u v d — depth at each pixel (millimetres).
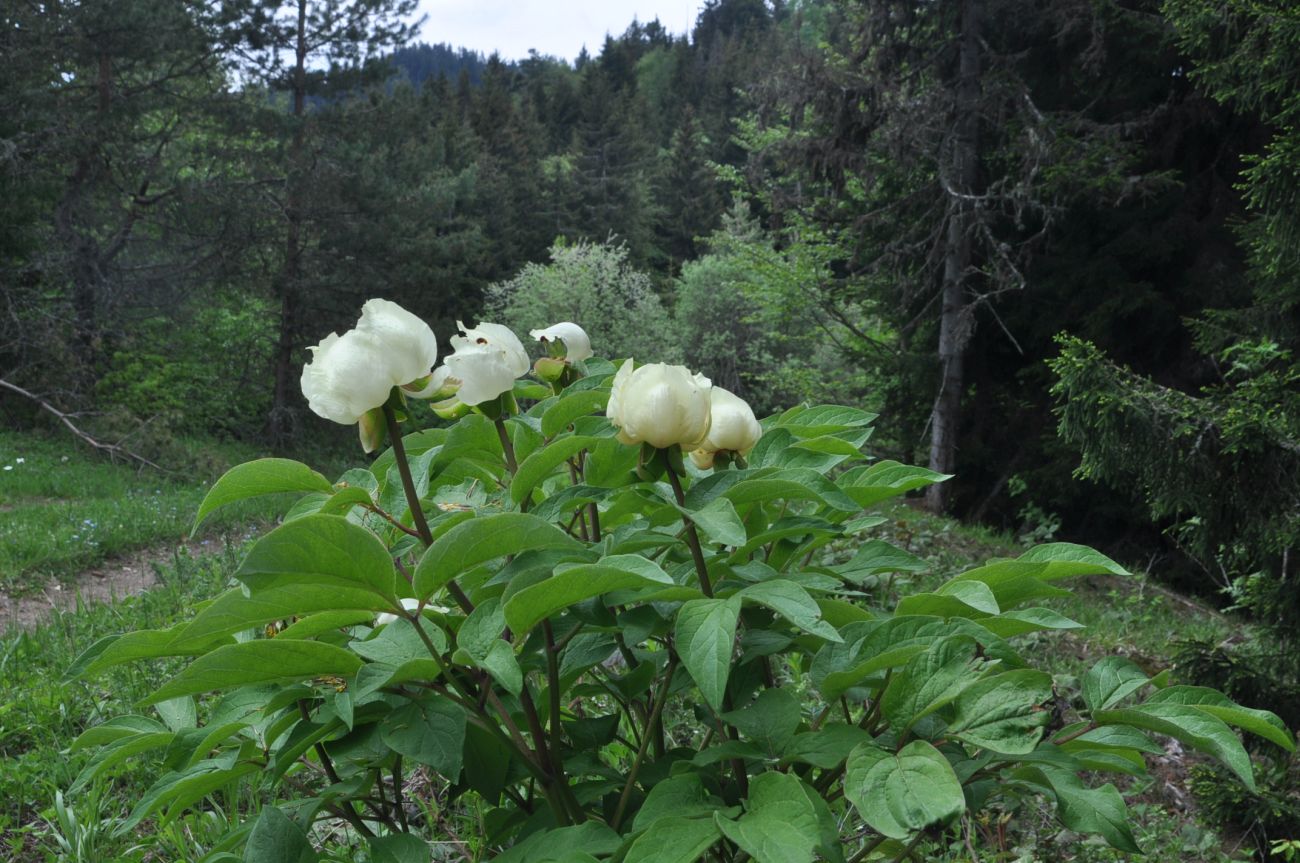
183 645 1388
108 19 15180
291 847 1355
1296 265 4719
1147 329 10562
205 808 3143
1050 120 10883
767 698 1507
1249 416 4258
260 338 19828
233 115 17578
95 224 16547
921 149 11719
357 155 18609
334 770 1793
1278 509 4355
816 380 15922
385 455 1720
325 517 1184
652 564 1203
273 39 17953
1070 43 11469
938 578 7434
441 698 1468
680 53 69188
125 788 3398
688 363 22859
